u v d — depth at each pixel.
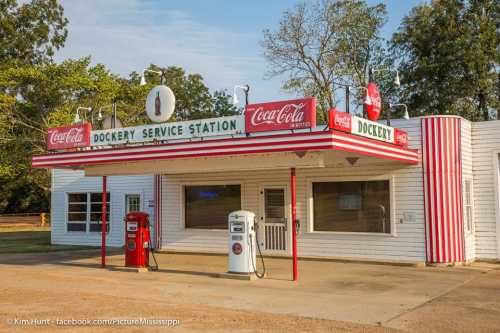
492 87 34.41
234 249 12.98
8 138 34.94
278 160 12.80
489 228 15.70
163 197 19.61
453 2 34.66
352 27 36.16
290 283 12.19
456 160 15.13
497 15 34.41
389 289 11.36
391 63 37.59
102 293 10.97
